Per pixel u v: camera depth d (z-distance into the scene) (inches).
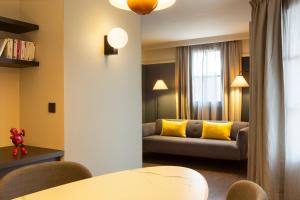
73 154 93.2
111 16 108.0
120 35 101.3
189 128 218.1
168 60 259.1
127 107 115.8
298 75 100.7
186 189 52.3
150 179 58.6
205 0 138.6
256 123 119.8
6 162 74.5
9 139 98.7
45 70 94.1
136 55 120.8
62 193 50.5
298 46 101.0
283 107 107.3
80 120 95.6
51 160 87.4
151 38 231.1
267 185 107.7
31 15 97.8
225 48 229.3
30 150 90.1
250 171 124.0
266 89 109.7
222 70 231.5
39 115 95.9
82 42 96.1
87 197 48.5
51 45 92.4
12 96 99.7
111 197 48.4
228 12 159.3
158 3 55.6
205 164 195.9
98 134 102.4
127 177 60.1
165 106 261.9
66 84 90.6
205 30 204.4
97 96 102.0
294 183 101.6
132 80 118.5
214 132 200.5
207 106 238.2
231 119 229.0
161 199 47.4
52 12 92.2
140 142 122.9
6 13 97.6
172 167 68.4
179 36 225.0
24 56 91.9
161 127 227.0
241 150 175.5
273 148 108.0
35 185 57.7
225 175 167.6
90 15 99.3
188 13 160.2
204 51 238.4
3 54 86.4
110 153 107.5
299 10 100.8
